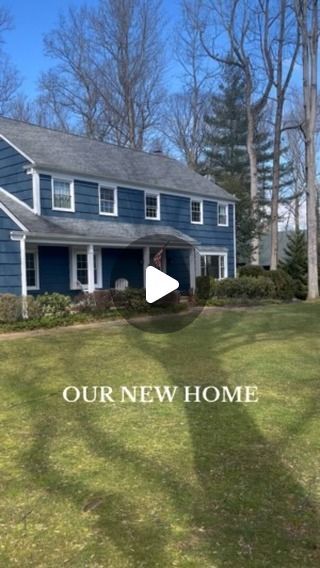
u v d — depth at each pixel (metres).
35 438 4.05
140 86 31.94
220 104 37.69
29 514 2.83
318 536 2.56
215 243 21.77
